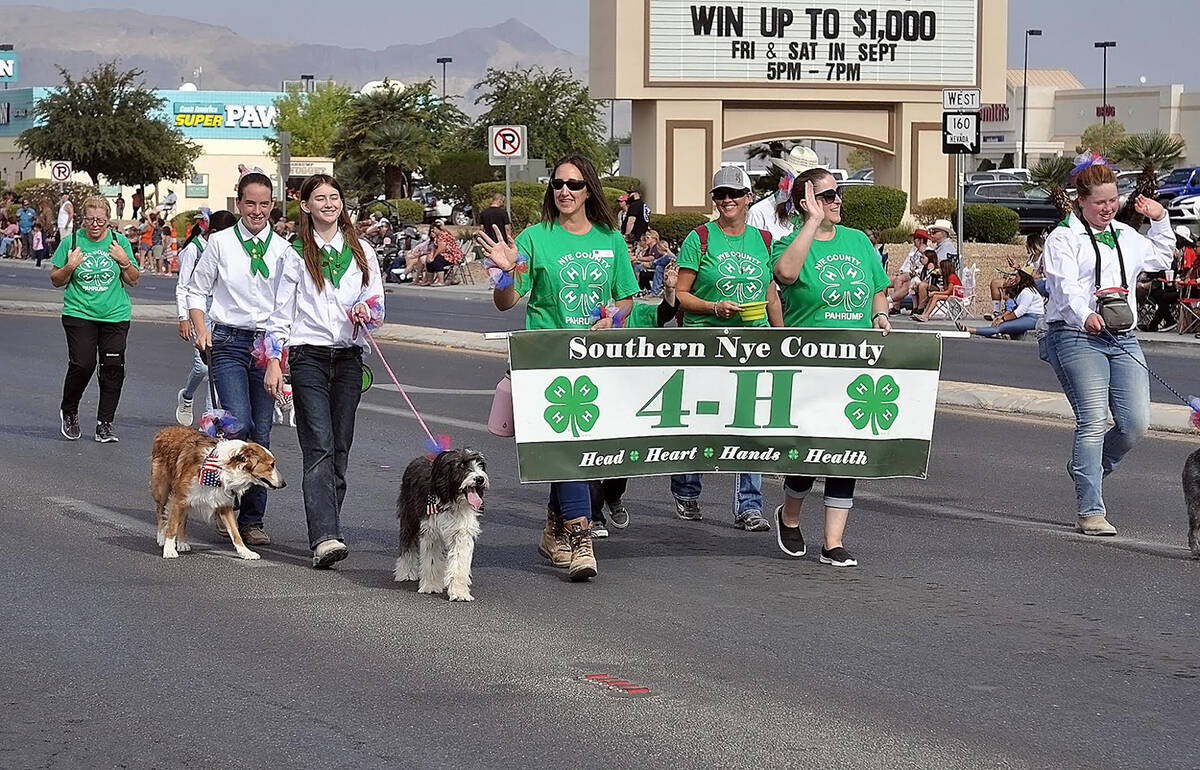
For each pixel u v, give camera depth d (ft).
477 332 77.30
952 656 23.07
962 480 38.63
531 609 25.89
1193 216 129.59
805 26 135.13
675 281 29.60
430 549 26.91
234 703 20.79
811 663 22.66
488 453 42.98
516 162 96.02
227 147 297.74
